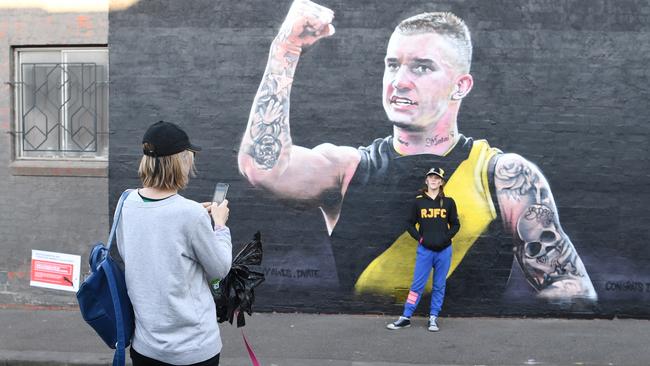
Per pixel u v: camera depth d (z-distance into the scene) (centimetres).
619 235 743
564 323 732
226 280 334
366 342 659
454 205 707
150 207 285
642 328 712
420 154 754
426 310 759
